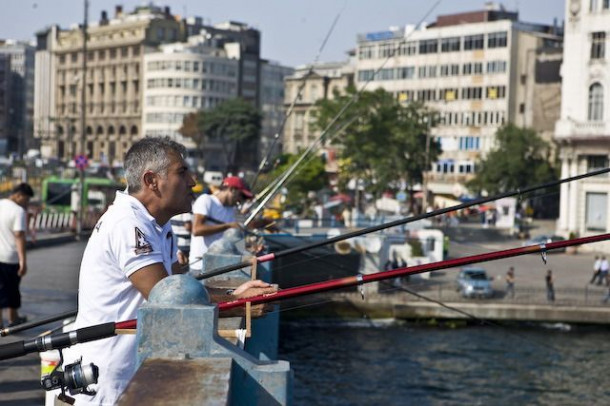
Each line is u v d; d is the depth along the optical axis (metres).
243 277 7.59
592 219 68.25
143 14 170.25
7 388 11.04
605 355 39.59
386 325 43.53
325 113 75.12
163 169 4.91
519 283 48.91
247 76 163.00
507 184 87.38
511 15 112.25
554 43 106.12
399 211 78.00
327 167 91.12
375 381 34.78
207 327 3.68
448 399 33.12
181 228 14.73
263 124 164.25
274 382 3.69
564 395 33.81
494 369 36.97
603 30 68.44
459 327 44.50
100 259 4.69
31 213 47.41
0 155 153.75
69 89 180.88
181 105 155.38
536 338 42.88
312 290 4.68
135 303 4.72
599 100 68.94
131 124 163.88
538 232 71.75
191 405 2.94
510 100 103.25
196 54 154.75
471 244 53.34
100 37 173.25
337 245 30.12
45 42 193.25
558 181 6.55
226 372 3.38
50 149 182.38
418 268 4.99
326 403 32.00
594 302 45.94
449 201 77.69
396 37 111.44
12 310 15.16
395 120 76.81
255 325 9.47
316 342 40.12
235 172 134.50
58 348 4.39
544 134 101.06
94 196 73.12
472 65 105.44
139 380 3.24
